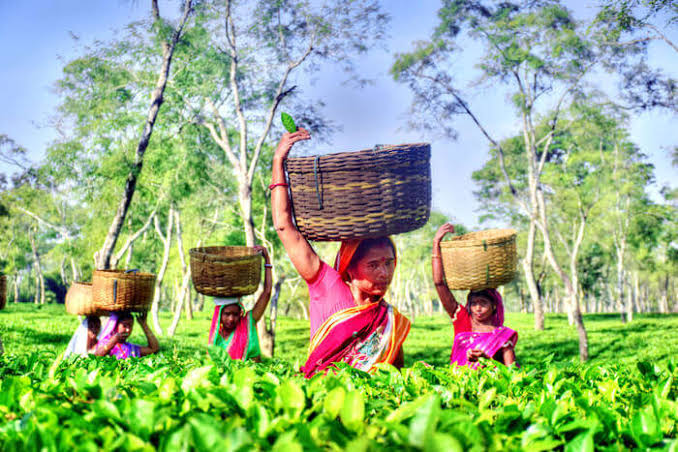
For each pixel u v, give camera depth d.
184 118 20.08
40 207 30.39
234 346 5.64
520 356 23.44
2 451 1.34
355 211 3.43
